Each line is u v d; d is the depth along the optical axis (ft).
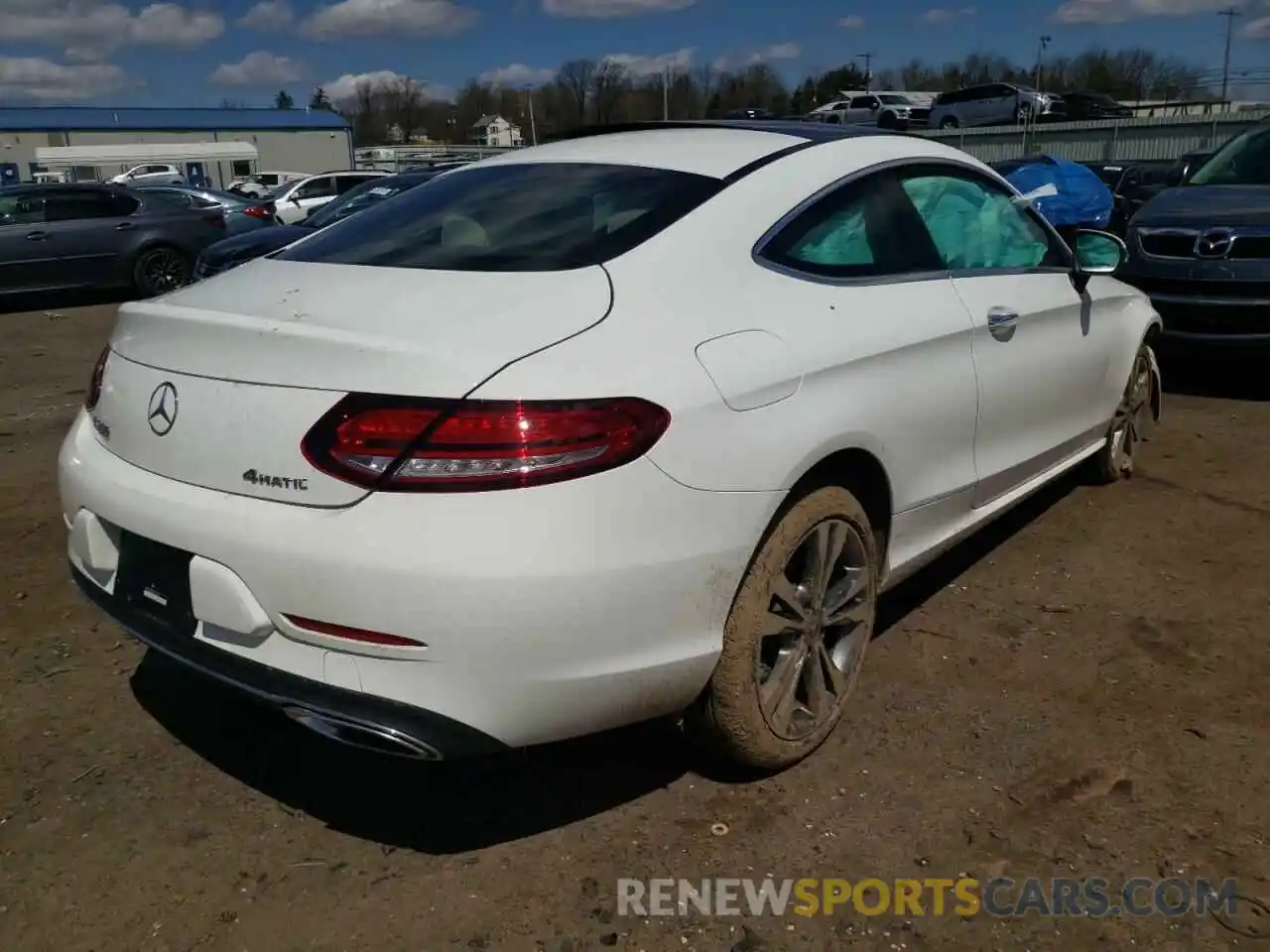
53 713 10.12
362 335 7.07
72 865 8.03
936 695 10.25
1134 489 15.92
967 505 11.08
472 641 6.70
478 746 7.04
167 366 7.86
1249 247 20.27
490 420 6.67
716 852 8.13
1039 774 8.97
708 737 8.51
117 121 198.80
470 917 7.50
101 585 8.48
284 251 9.89
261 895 7.73
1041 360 11.98
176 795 8.86
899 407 9.34
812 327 8.64
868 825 8.39
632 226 8.46
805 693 9.16
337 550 6.75
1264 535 14.05
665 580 7.28
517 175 9.95
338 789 8.96
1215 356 20.95
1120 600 12.24
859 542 9.24
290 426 7.02
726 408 7.62
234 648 7.44
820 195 9.47
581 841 8.29
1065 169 35.09
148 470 7.88
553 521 6.73
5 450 19.17
